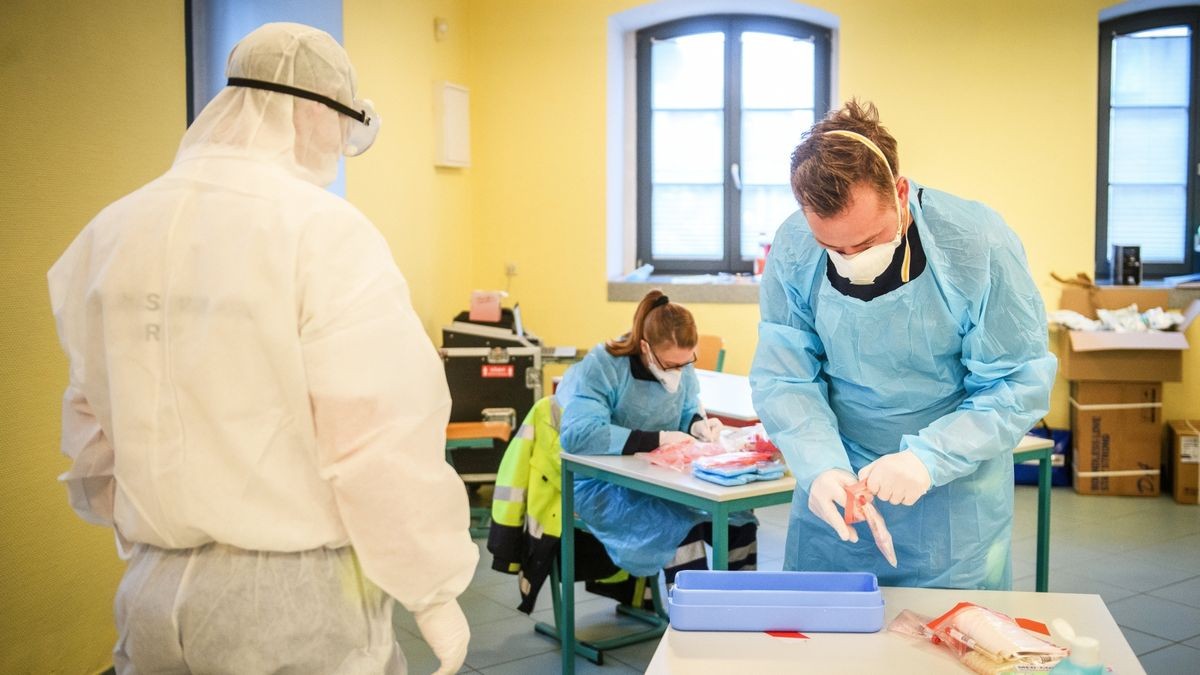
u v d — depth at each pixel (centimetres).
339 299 160
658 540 345
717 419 383
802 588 204
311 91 176
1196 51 643
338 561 168
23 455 302
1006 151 613
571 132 646
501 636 394
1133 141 654
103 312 164
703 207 696
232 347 159
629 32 686
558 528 356
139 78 347
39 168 304
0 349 292
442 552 167
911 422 222
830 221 184
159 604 161
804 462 209
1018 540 507
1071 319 587
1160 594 436
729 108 683
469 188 657
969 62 612
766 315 229
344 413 159
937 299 203
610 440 340
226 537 160
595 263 650
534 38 645
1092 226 612
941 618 191
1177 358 568
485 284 662
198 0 422
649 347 353
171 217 164
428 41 591
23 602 303
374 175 528
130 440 162
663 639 190
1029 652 173
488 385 538
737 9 664
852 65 625
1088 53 604
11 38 293
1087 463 584
